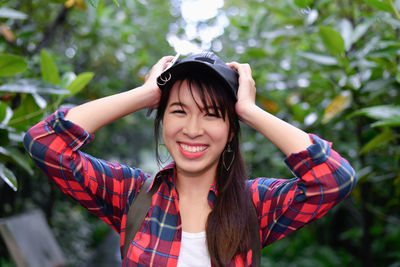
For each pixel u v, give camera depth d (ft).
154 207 3.55
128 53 12.03
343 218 12.90
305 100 7.25
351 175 3.36
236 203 3.48
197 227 3.57
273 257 13.62
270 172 10.59
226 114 3.47
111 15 11.05
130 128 23.21
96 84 11.09
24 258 6.61
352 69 5.67
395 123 4.34
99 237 20.10
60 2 5.04
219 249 3.33
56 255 7.81
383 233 10.60
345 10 6.93
